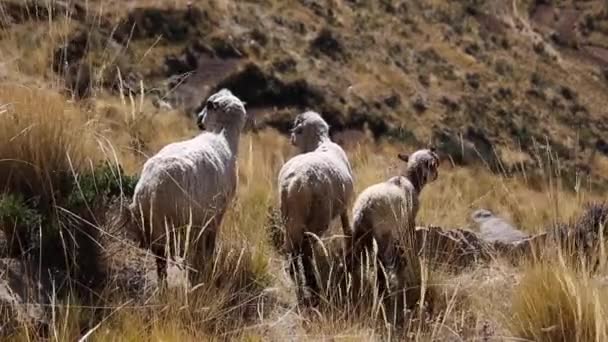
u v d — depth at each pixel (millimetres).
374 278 6898
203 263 7117
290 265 8000
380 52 50031
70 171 7703
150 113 21609
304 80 38844
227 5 42531
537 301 6707
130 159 10703
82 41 22891
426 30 60031
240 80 36438
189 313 6422
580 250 7473
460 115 45938
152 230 6785
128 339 6062
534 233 10406
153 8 36750
